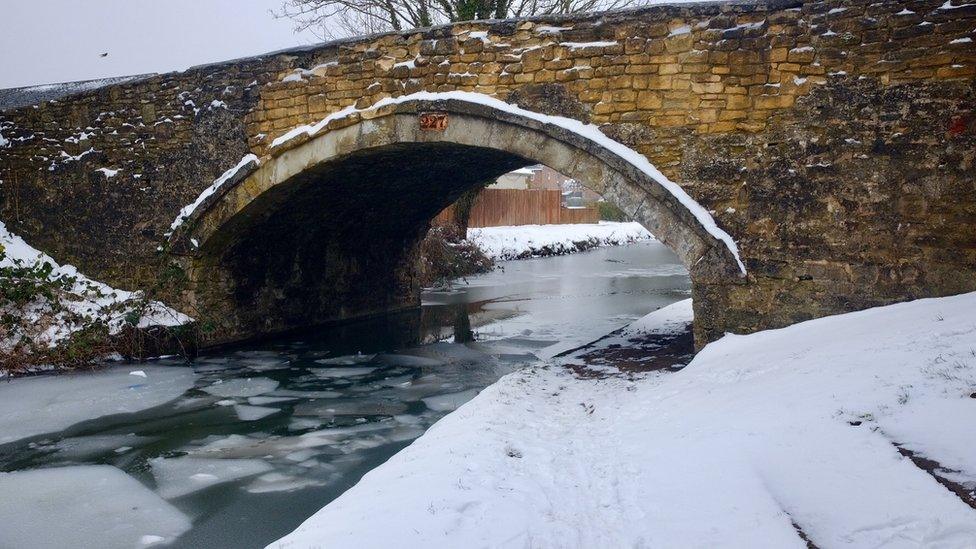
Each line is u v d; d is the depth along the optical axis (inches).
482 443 229.3
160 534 224.4
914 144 290.7
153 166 470.9
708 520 152.5
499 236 1240.2
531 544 155.5
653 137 334.6
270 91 422.3
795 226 312.8
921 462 146.2
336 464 283.7
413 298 683.4
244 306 507.2
